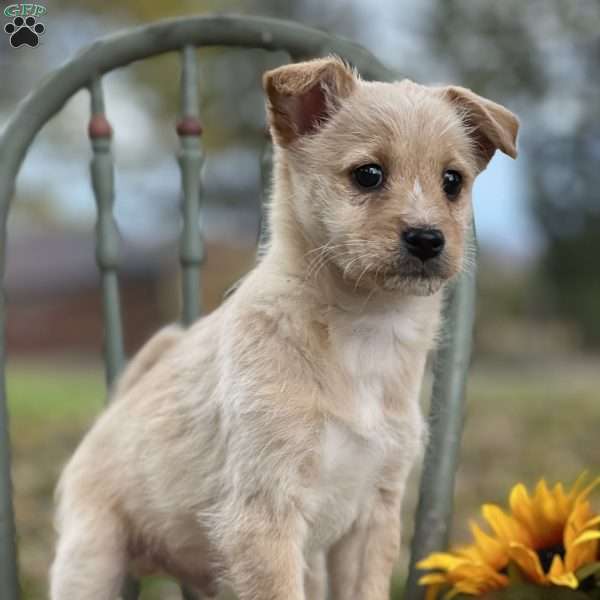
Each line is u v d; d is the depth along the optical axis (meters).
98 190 0.99
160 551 0.94
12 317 5.32
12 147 0.96
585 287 4.80
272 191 0.91
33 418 2.05
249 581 0.85
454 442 0.94
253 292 0.88
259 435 0.85
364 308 0.86
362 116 0.87
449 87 0.91
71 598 0.92
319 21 4.82
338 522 0.89
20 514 1.36
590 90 4.66
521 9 4.45
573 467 1.62
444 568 0.90
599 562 0.86
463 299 0.95
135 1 3.27
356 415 0.86
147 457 0.92
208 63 4.44
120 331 1.00
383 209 0.84
